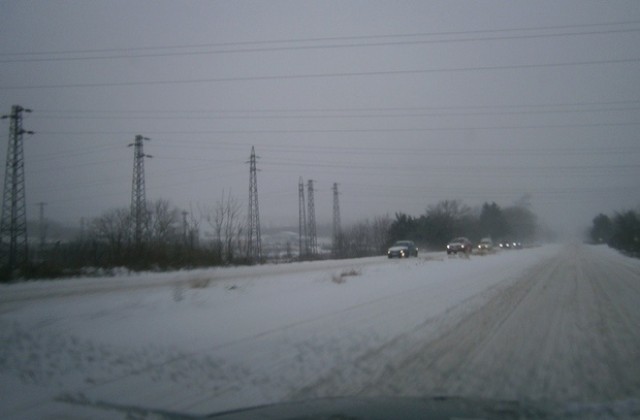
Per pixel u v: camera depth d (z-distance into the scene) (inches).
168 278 1107.3
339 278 1018.1
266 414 218.2
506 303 714.2
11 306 674.8
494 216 4559.5
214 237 1863.9
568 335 487.5
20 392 309.3
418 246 3179.1
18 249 1375.5
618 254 2605.8
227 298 737.0
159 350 414.3
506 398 291.9
